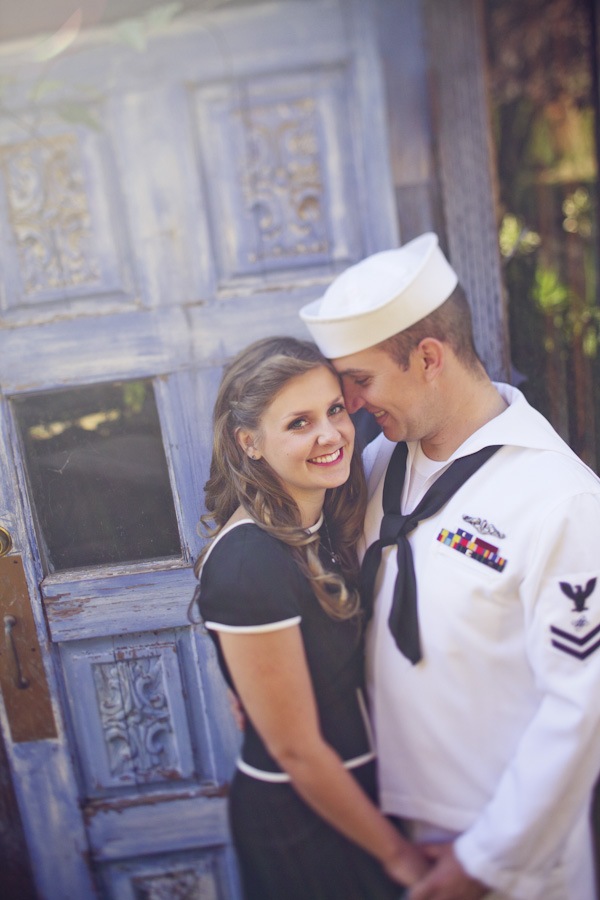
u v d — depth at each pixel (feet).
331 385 3.48
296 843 3.60
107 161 4.09
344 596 3.51
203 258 4.17
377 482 3.92
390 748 3.66
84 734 4.50
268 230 4.17
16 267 4.16
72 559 4.30
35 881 4.61
